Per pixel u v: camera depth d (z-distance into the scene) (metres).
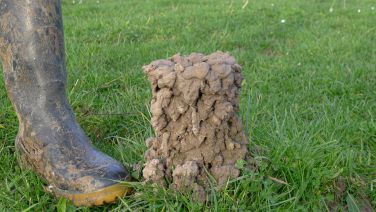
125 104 2.02
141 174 1.43
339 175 1.50
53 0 1.41
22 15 1.37
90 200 1.33
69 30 3.35
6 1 1.37
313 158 1.49
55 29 1.41
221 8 4.45
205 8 4.42
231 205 1.31
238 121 1.38
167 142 1.35
